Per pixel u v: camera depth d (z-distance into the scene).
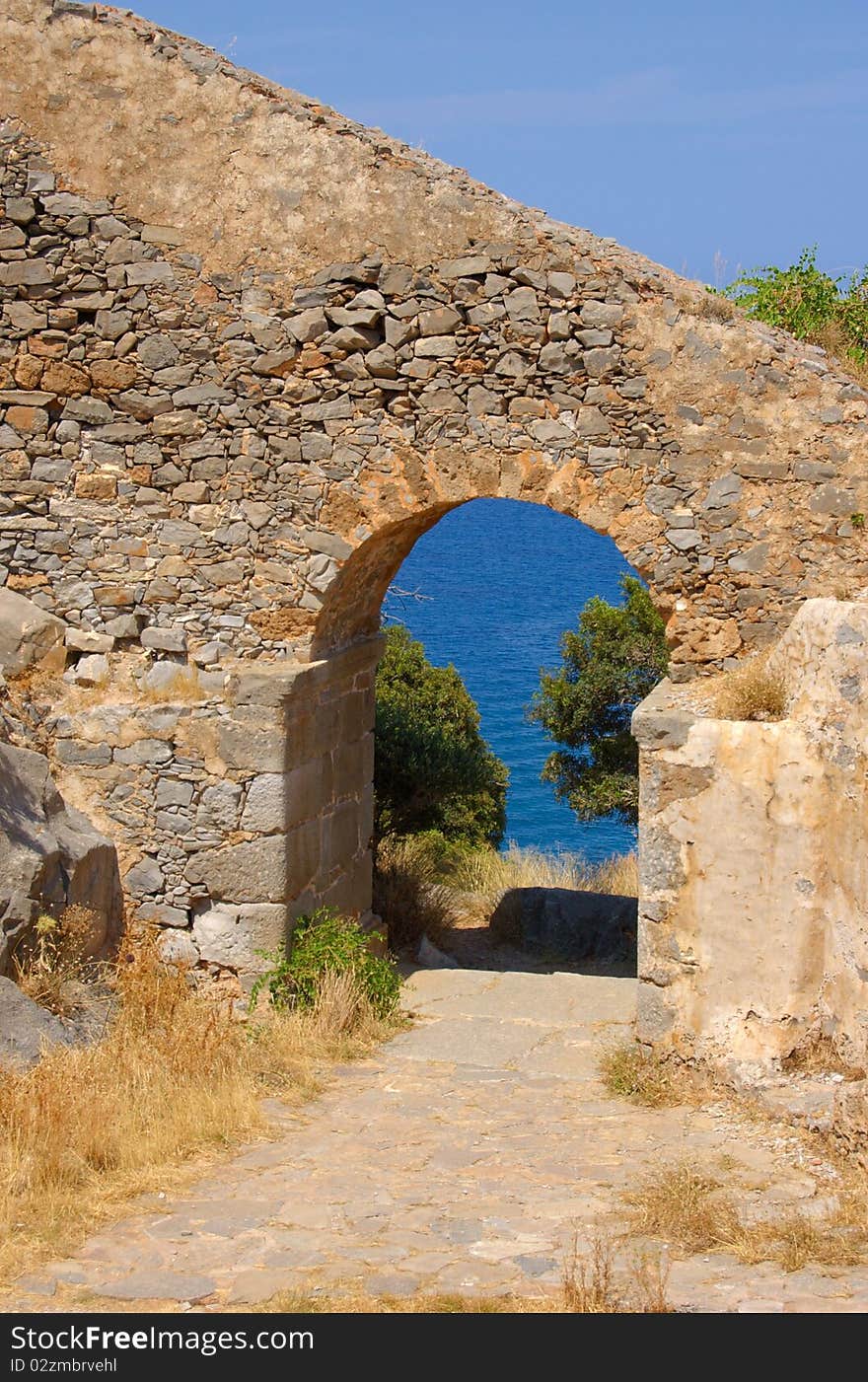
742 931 8.84
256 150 10.36
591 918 14.78
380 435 10.36
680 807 9.00
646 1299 5.56
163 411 10.66
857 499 9.64
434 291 10.16
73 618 10.95
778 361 9.73
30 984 9.34
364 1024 10.33
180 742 10.67
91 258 10.62
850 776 8.08
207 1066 8.80
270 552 10.62
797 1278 5.82
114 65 10.49
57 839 10.06
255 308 10.45
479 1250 6.27
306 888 11.08
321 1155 7.70
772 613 9.86
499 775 21.83
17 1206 6.64
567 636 18.98
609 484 10.02
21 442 10.86
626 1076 9.11
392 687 21.78
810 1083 8.34
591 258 9.94
